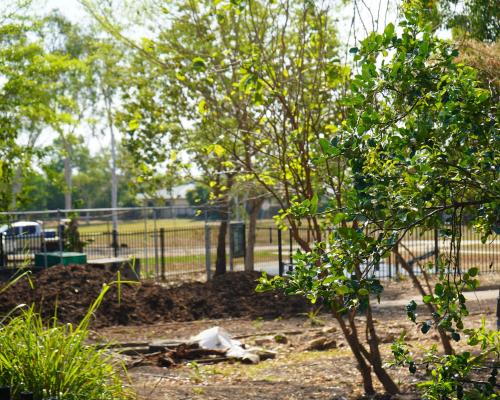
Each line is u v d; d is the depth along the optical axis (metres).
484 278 19.56
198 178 14.62
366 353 8.55
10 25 26.69
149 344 12.45
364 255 4.41
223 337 12.48
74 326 15.03
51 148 28.44
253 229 22.19
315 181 8.34
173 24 13.33
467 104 4.31
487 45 7.50
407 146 4.33
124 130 20.05
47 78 28.36
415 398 8.14
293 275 4.69
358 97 4.40
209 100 9.81
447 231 4.71
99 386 6.17
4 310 15.49
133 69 18.56
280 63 8.50
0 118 26.89
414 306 4.64
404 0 5.96
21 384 5.75
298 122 8.34
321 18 8.46
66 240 24.58
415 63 4.35
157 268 23.19
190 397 8.26
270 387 9.13
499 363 5.41
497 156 4.41
